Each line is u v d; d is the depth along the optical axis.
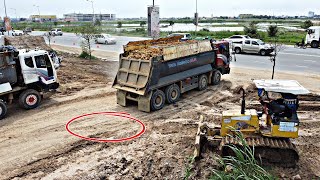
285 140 8.75
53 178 8.28
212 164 8.68
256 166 7.45
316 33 35.38
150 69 12.53
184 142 10.22
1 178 8.29
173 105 13.95
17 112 13.18
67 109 13.49
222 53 17.44
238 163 7.51
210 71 16.69
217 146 9.45
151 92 12.88
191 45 14.77
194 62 15.12
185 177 7.97
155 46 14.96
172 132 11.08
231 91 16.08
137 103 14.26
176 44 14.78
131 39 46.78
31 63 13.28
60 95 15.46
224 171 7.67
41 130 11.28
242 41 30.67
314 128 11.48
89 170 8.63
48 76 13.95
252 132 8.95
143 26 74.88
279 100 8.84
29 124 11.84
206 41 16.06
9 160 9.20
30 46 25.86
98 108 13.62
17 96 13.84
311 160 9.11
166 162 8.86
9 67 12.72
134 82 13.12
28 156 9.44
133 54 13.73
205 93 15.75
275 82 9.03
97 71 21.41
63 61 25.23
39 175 8.44
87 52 30.11
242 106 9.03
